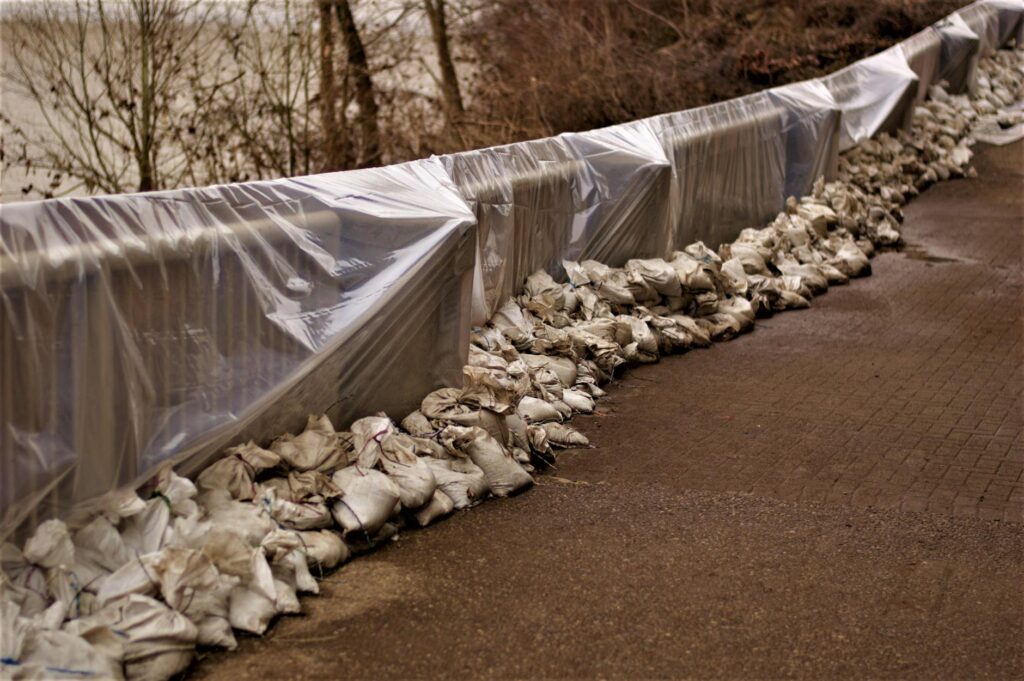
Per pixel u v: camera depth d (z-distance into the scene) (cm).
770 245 1019
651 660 398
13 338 393
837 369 786
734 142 1046
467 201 676
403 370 586
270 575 415
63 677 346
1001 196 1415
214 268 473
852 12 1927
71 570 389
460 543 491
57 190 1220
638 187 867
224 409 482
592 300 789
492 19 1555
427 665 391
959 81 1823
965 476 585
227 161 1298
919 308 956
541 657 398
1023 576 470
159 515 426
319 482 481
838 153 1268
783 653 405
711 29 1781
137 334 440
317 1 1315
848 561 481
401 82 1445
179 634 375
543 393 661
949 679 391
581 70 1581
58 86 1192
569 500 545
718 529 512
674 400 714
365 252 555
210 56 1265
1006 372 779
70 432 414
